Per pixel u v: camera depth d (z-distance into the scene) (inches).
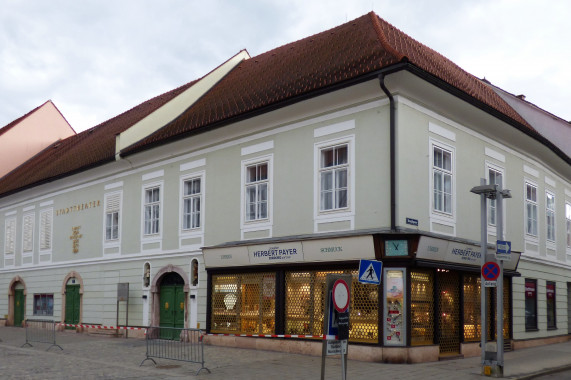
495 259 562.3
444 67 800.3
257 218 754.8
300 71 774.5
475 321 719.7
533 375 557.6
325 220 673.0
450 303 678.5
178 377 523.5
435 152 682.8
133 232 949.8
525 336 842.2
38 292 1181.1
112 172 1008.9
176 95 970.1
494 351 537.3
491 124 768.3
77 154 1180.5
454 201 700.7
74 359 658.2
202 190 836.6
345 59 709.3
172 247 873.5
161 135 900.0
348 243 626.2
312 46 858.1
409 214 625.9
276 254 699.4
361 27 798.5
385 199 621.9
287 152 726.5
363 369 560.7
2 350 760.3
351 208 650.8
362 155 649.0
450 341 671.1
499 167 807.7
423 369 563.2
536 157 915.4
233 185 791.7
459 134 725.9
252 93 817.5
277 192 731.4
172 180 890.1
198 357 611.5
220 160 816.3
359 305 629.3
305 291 681.6
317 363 603.8
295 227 703.7
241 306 749.3
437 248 631.2
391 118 626.8
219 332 772.6
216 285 784.9
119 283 931.3
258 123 757.9
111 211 1005.2
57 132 1614.2
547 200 952.3
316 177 688.4
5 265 1310.3
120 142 962.7
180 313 857.5
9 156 1502.2
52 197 1172.5
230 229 786.8
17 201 1295.5
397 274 609.6
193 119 879.7
